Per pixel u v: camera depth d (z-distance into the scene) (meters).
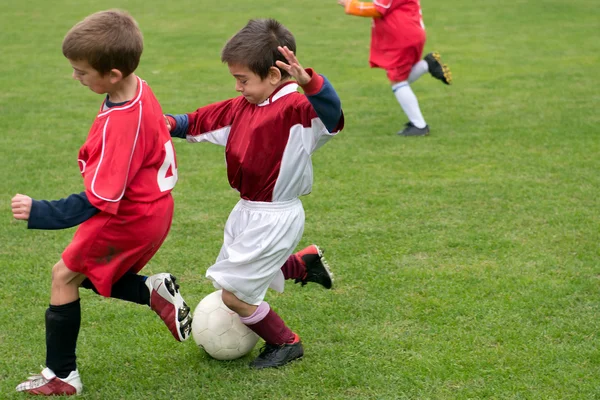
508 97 12.26
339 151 9.38
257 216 4.29
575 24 19.98
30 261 6.09
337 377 4.30
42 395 4.17
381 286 5.56
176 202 7.54
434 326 4.93
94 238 3.91
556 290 5.42
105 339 4.82
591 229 6.62
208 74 14.55
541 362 4.45
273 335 4.42
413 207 7.30
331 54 16.77
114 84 3.89
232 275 4.20
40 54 16.66
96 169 3.77
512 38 18.16
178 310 4.13
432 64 10.30
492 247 6.28
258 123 4.19
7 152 9.32
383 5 9.87
